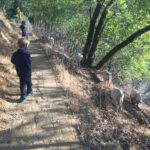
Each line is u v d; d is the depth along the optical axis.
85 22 29.55
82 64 19.91
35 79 13.50
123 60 27.44
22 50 10.91
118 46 19.12
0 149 8.59
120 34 23.33
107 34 25.05
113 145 10.11
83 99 12.76
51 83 13.29
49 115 10.66
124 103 14.43
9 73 13.35
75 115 11.07
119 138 10.87
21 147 8.84
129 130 11.88
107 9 19.53
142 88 29.14
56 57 17.52
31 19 46.56
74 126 10.34
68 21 33.53
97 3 19.98
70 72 15.99
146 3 17.86
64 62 17.34
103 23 20.39
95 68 19.78
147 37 24.94
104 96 13.70
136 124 12.84
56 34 29.73
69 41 28.62
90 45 20.47
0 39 17.92
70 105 11.63
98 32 19.97
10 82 12.52
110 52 19.47
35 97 11.70
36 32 30.42
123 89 17.42
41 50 19.05
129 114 13.46
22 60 10.91
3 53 15.55
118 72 27.72
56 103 11.55
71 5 31.70
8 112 10.34
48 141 9.33
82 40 29.55
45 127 9.95
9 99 11.16
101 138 10.27
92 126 10.79
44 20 37.06
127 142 10.84
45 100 11.63
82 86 14.51
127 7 20.73
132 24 21.42
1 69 13.33
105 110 12.57
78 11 29.86
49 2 36.47
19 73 11.00
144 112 14.55
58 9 35.50
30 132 9.56
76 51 27.53
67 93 12.52
